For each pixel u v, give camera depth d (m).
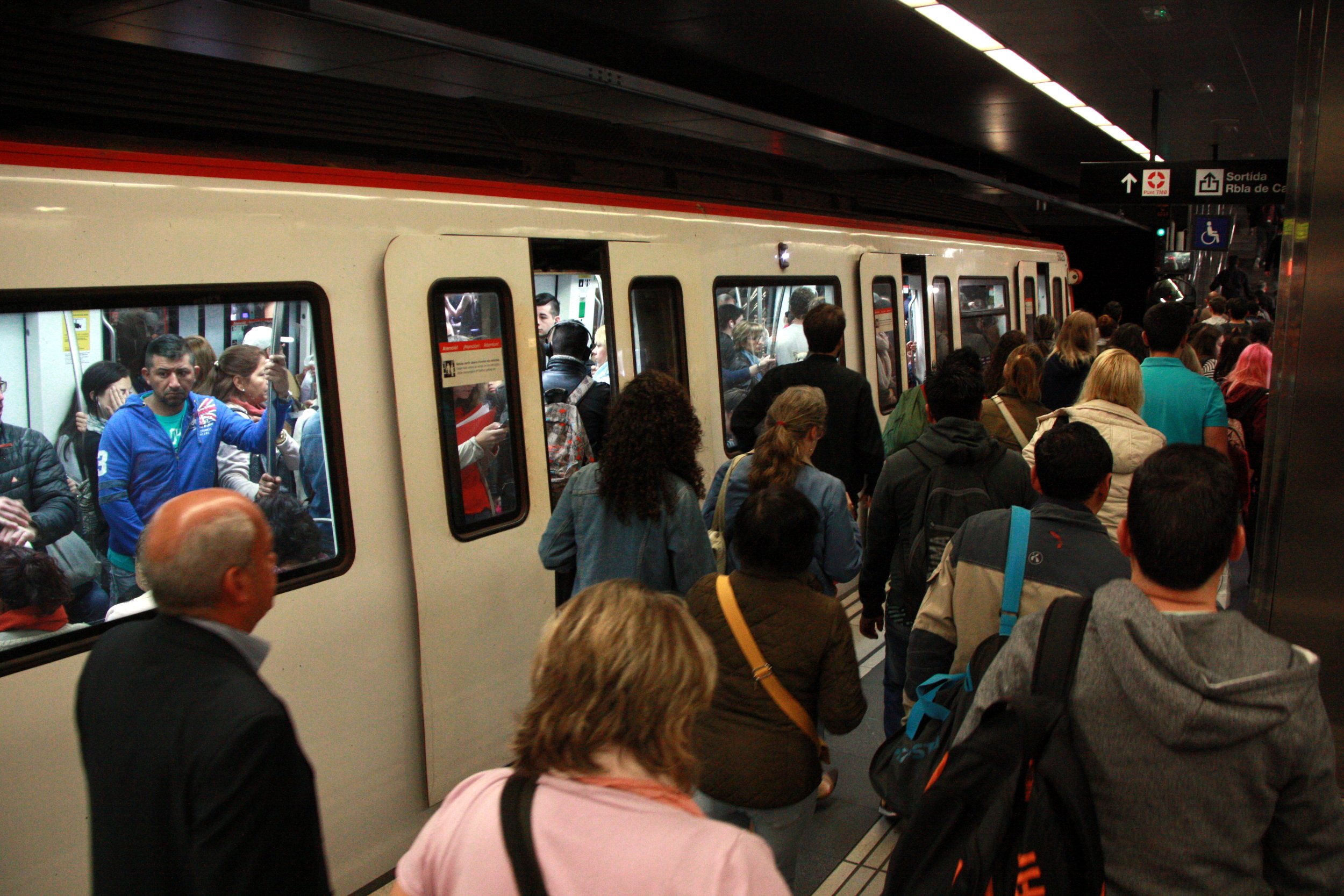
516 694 4.01
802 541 2.54
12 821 2.54
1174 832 1.47
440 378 3.70
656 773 1.40
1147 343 4.33
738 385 5.79
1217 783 1.44
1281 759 1.42
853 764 4.21
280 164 3.26
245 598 1.89
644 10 8.00
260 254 3.12
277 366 3.18
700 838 1.28
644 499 3.04
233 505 1.90
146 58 3.36
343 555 3.36
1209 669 1.46
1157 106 11.87
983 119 13.66
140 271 2.81
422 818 3.64
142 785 1.74
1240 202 10.92
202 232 2.97
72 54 3.13
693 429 3.13
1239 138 15.94
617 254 4.72
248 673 1.81
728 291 5.70
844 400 4.49
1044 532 2.54
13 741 2.54
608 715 1.38
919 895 1.50
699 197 5.73
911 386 8.33
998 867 1.47
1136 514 1.60
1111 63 10.05
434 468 3.64
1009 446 4.55
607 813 1.31
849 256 7.12
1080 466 2.52
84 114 2.99
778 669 2.53
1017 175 20.12
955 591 2.63
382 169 3.75
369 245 3.47
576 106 11.05
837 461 4.55
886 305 7.70
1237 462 4.96
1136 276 29.56
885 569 3.60
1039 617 1.63
